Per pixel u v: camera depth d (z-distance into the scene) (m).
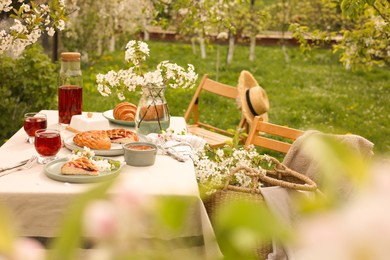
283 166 3.62
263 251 3.18
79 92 4.07
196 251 2.74
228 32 15.71
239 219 0.25
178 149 3.47
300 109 10.86
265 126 4.30
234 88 5.86
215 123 9.45
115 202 0.28
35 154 3.33
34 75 6.41
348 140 3.54
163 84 3.96
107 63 14.87
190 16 8.09
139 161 3.16
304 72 15.85
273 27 18.02
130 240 0.29
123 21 15.60
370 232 0.24
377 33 6.93
